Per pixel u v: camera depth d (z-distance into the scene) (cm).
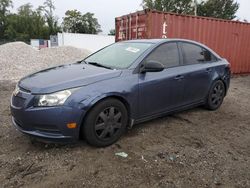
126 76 406
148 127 479
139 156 370
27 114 348
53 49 1420
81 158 359
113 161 355
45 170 330
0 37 6731
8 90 796
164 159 365
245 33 1197
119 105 394
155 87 440
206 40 1055
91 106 360
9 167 334
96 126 374
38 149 379
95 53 528
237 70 1211
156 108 455
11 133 432
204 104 578
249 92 856
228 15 4919
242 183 321
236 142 437
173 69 478
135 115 424
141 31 933
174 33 957
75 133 357
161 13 912
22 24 6444
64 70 417
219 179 326
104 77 386
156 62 417
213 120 536
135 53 452
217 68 579
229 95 788
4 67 1084
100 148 387
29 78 395
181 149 398
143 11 908
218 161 369
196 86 526
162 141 423
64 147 385
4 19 6650
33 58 1248
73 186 302
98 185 305
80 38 3406
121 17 1076
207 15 4847
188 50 526
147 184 310
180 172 336
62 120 345
